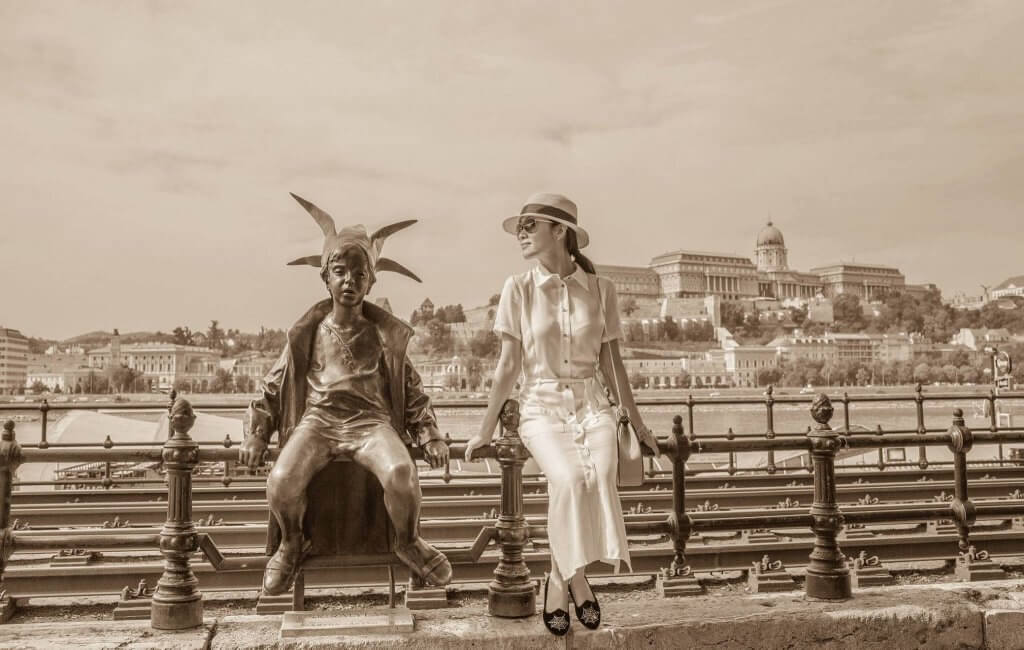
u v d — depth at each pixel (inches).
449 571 181.5
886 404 3474.4
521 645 178.4
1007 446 819.4
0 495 182.7
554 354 182.9
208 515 459.2
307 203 187.2
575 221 185.2
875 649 195.8
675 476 215.2
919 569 373.4
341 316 185.9
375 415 183.8
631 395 191.3
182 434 184.1
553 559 178.2
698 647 186.4
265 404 187.0
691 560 364.8
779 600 204.5
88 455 182.2
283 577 179.0
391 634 177.6
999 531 414.0
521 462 191.2
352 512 189.9
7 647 169.0
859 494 531.2
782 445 214.2
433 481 603.8
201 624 183.8
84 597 322.3
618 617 189.2
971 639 199.0
